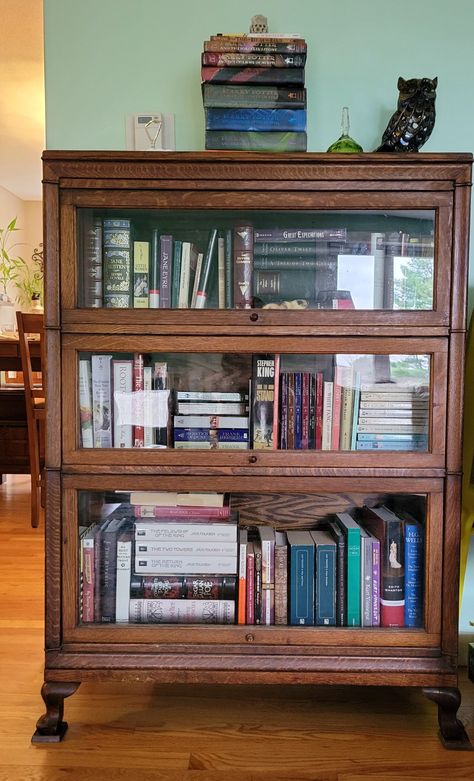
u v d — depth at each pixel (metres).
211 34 1.62
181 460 1.34
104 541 1.38
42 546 2.76
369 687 1.58
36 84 3.58
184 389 1.37
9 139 4.75
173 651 1.33
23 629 1.88
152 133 1.63
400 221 1.34
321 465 1.33
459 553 1.33
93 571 1.38
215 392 1.37
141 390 1.37
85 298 1.36
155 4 1.62
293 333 1.33
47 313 1.32
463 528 1.55
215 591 1.39
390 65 1.64
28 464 3.56
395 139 1.39
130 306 1.37
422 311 1.32
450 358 1.31
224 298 1.38
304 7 1.62
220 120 1.39
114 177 1.30
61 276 1.32
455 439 1.32
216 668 1.32
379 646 1.33
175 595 1.39
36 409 3.10
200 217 1.36
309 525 1.41
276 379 1.37
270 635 1.34
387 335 1.32
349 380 1.36
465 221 1.30
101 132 1.64
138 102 1.63
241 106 1.39
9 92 3.72
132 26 1.62
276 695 1.53
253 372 1.37
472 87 1.64
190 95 1.63
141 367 1.37
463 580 1.57
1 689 1.53
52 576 1.33
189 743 1.32
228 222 1.37
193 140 1.64
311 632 1.34
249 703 1.49
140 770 1.22
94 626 1.35
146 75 1.63
